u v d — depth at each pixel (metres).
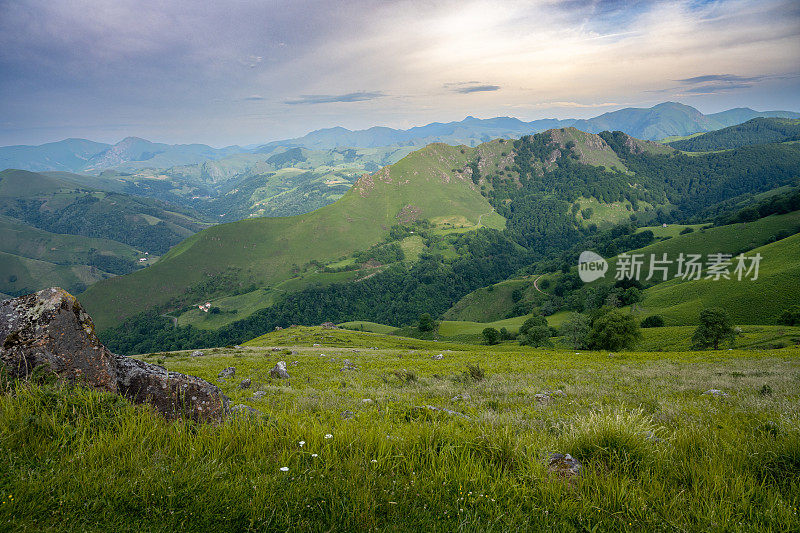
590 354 48.88
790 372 19.59
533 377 21.16
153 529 2.85
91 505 3.01
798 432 4.70
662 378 19.14
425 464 4.14
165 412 5.68
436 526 3.11
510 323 145.38
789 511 3.18
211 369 28.88
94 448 3.71
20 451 3.55
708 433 5.33
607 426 4.74
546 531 3.09
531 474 3.84
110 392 5.13
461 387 17.48
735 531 3.08
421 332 130.25
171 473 3.50
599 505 3.44
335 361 36.06
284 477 3.59
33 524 2.73
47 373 4.91
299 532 2.97
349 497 3.35
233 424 4.80
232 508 3.10
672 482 3.86
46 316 5.31
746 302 98.25
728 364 28.05
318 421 6.04
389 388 18.03
